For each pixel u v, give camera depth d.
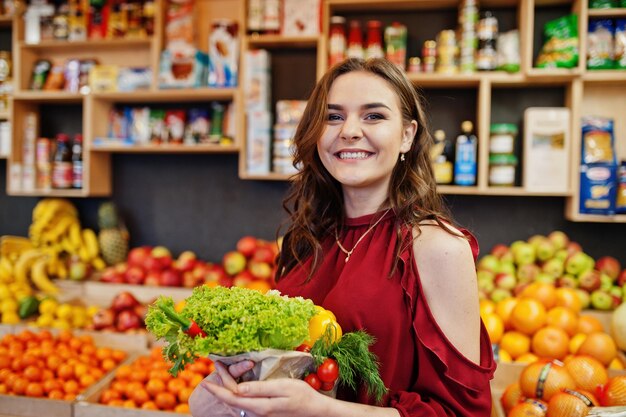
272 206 2.80
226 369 0.90
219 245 2.87
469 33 2.33
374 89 1.07
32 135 2.81
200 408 1.08
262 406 0.86
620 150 2.46
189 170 2.88
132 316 2.31
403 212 1.11
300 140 1.18
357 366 0.94
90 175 2.74
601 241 2.52
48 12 2.81
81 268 2.69
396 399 1.00
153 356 2.06
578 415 1.39
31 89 2.83
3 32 3.07
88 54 2.89
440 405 0.98
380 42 2.42
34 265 2.66
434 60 2.39
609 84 2.46
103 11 2.74
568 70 2.26
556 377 1.55
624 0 2.26
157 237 2.93
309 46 2.65
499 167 2.35
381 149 1.07
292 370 0.92
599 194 2.28
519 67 2.34
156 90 2.59
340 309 1.05
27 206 3.08
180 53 2.58
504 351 1.98
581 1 2.25
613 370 1.77
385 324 1.02
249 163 2.52
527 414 1.46
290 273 1.27
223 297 0.92
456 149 2.37
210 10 2.76
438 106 2.57
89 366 2.00
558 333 1.89
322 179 1.25
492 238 2.59
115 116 2.79
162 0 2.63
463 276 1.00
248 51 2.52
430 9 2.55
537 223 2.56
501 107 2.54
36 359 1.99
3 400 1.83
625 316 2.04
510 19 2.49
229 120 2.63
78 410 1.78
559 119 2.32
